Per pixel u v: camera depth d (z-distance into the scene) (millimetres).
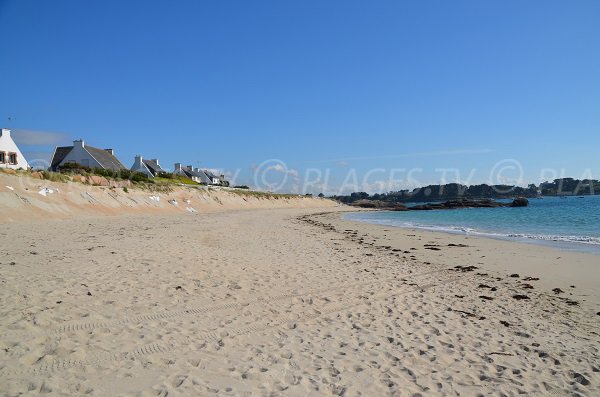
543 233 23000
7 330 5195
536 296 9094
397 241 19844
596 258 13734
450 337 6277
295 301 7836
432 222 36062
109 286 7656
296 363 5105
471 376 4988
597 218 33750
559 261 13352
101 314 6156
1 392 3834
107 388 4117
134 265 9594
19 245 11781
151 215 31500
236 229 22062
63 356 4707
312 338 6012
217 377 4559
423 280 10430
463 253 15500
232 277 9281
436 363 5320
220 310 6945
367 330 6453
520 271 11898
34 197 22797
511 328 6812
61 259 9828
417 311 7594
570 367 5324
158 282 8258
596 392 4668
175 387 4246
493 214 46031
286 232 22688
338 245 17547
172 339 5527
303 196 112938
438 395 4500
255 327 6312
